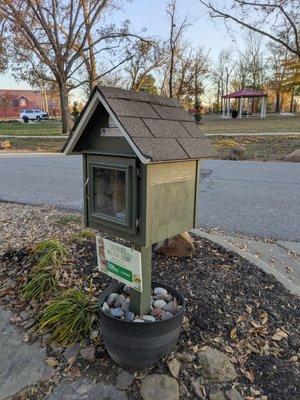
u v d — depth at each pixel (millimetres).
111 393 1780
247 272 2840
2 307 2523
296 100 43188
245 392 1782
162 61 21406
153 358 1804
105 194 1808
